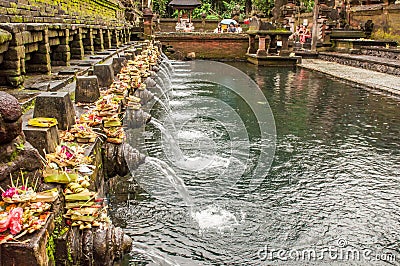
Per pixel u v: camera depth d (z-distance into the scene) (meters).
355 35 33.22
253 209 6.14
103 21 16.59
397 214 6.09
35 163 3.28
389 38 30.75
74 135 4.56
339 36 33.44
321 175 7.53
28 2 8.06
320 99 15.15
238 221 5.77
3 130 2.95
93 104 6.04
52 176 3.39
